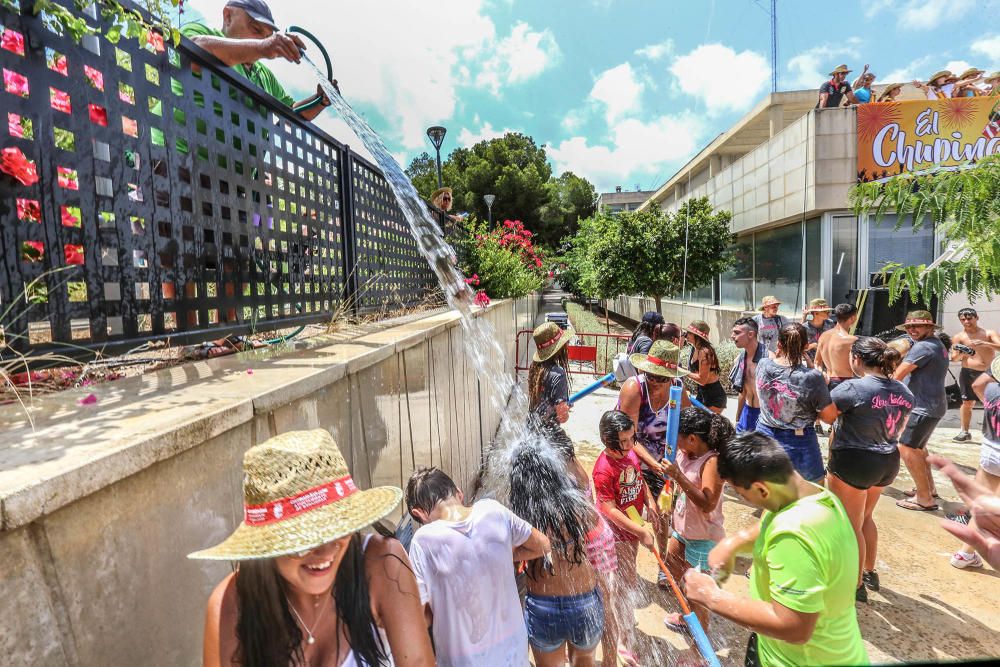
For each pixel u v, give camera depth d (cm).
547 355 374
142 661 93
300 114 259
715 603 169
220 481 117
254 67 312
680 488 287
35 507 70
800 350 319
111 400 123
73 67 128
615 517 264
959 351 543
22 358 115
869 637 270
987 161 426
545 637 219
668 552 297
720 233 1176
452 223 616
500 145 2475
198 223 174
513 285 783
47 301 122
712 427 265
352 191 314
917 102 805
